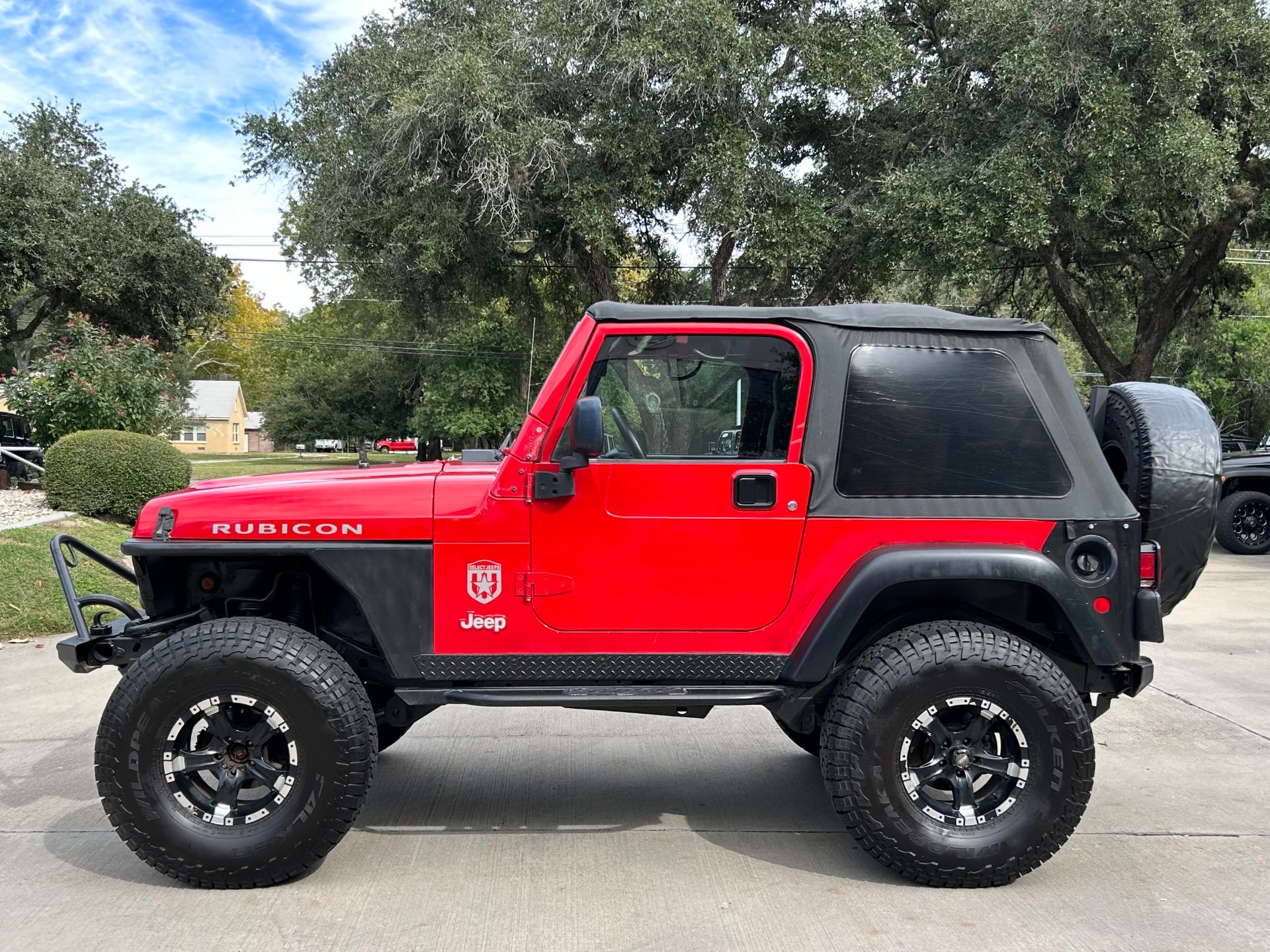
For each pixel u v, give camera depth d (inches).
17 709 216.5
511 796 166.7
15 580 313.7
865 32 693.3
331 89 807.1
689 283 903.1
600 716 218.8
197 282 1035.3
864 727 126.3
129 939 115.5
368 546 133.0
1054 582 128.0
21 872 134.8
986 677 125.9
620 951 113.1
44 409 547.5
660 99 676.1
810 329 134.3
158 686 124.3
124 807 125.0
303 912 122.9
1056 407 136.2
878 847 128.0
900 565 127.3
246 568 145.3
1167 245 812.6
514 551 132.6
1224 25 599.2
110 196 999.0
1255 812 159.5
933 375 135.6
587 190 677.9
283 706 124.7
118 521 469.4
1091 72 606.2
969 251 634.2
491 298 893.2
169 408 617.0
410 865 137.4
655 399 134.0
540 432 132.3
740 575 133.0
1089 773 126.6
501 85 669.3
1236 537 514.9
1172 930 118.5
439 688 135.9
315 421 2025.1
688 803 163.6
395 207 725.3
